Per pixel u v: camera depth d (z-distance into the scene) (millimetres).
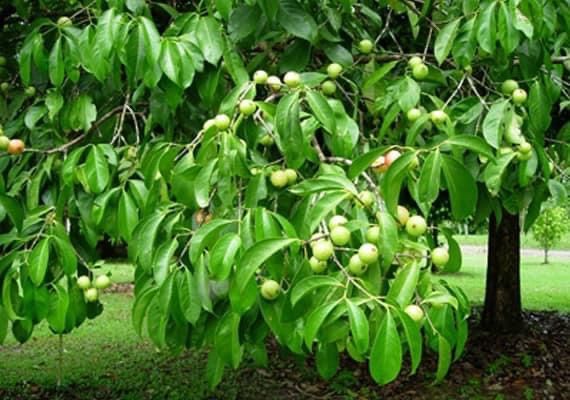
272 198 1734
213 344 1764
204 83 2041
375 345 1281
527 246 29781
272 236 1459
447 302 1465
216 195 1753
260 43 2379
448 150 1945
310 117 1794
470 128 2146
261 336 1692
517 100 2092
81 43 1982
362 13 2654
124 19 1911
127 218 1897
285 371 6801
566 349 7852
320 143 2359
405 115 2145
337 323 1451
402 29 3057
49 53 2252
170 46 1889
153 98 2219
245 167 1646
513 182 2295
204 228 1549
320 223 1536
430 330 1548
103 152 1982
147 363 7234
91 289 2162
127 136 2537
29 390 6223
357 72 2414
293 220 1606
